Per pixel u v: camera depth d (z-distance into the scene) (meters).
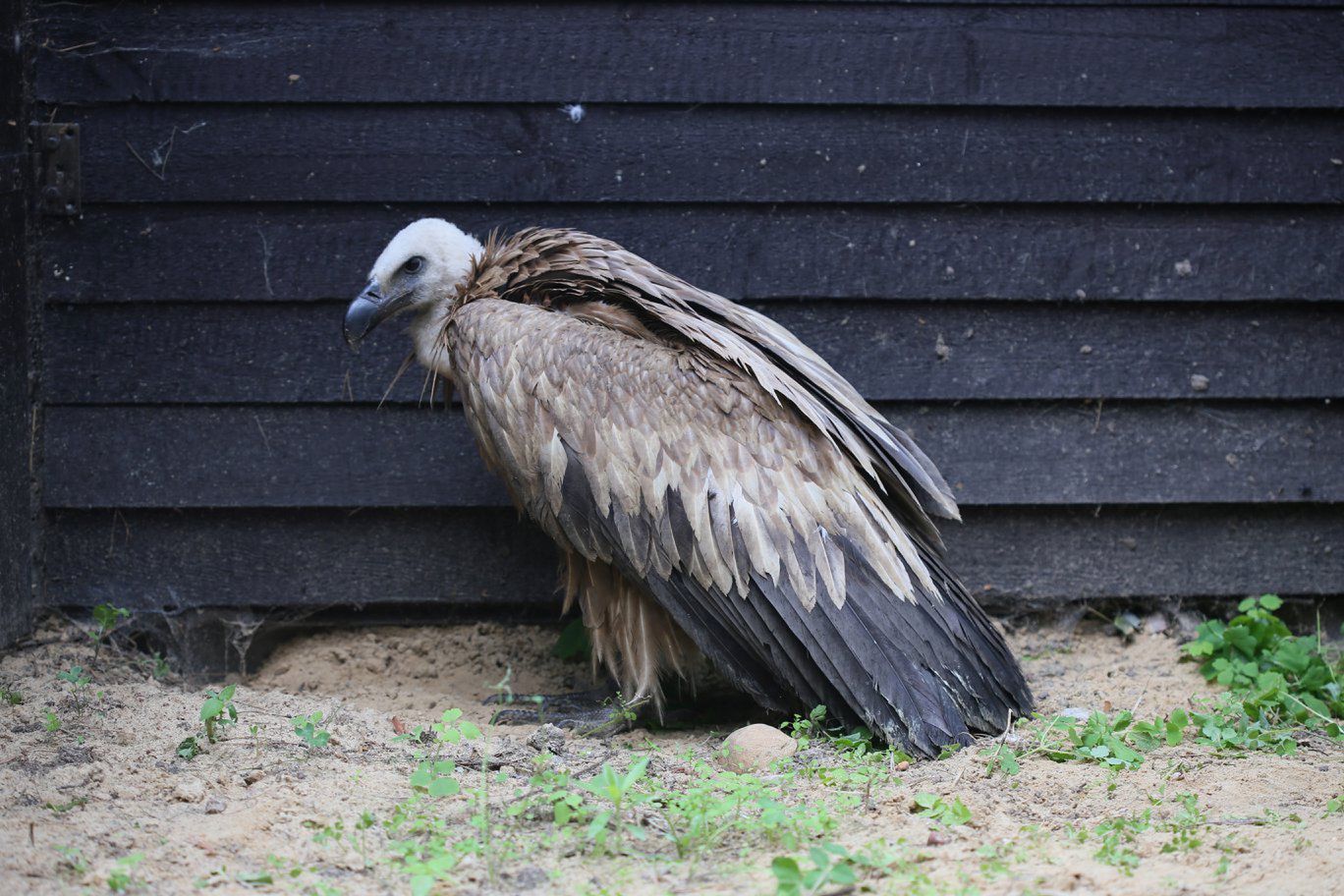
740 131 5.40
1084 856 3.39
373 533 5.65
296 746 4.26
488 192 5.41
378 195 5.40
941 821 3.66
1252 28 5.39
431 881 3.08
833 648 4.49
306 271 5.43
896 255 5.50
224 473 5.52
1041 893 3.11
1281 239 5.54
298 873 3.25
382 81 5.32
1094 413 5.65
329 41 5.29
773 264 5.49
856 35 5.35
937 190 5.45
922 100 5.38
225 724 4.40
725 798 3.89
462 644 5.76
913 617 4.57
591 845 3.46
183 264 5.40
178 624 5.60
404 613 5.80
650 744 4.67
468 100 5.35
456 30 5.31
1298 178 5.49
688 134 5.40
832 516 4.62
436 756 4.21
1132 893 3.13
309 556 5.63
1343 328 5.62
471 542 5.66
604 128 5.40
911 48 5.36
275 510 5.60
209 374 5.47
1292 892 3.13
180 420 5.49
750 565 4.55
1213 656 5.53
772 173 5.42
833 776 4.01
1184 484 5.68
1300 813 3.77
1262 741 4.51
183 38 5.27
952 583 4.92
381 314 5.14
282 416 5.53
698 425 4.63
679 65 5.35
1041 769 4.16
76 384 5.43
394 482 5.57
